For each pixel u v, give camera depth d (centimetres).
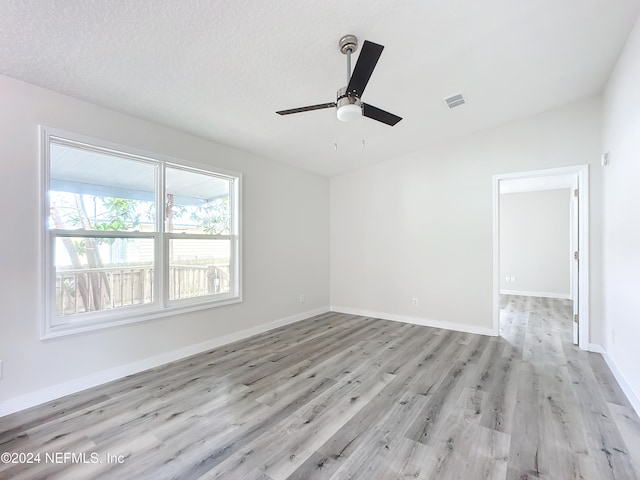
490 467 168
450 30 226
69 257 259
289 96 284
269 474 164
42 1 167
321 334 415
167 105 281
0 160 220
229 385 266
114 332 280
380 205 503
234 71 244
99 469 168
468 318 425
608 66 287
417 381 273
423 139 427
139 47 208
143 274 307
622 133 262
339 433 199
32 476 163
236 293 394
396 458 175
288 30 208
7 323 223
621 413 221
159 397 246
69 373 252
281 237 461
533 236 722
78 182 266
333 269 560
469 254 425
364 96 307
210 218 372
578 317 362
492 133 406
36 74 223
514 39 242
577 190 367
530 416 217
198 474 164
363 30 215
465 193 427
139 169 306
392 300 493
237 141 372
